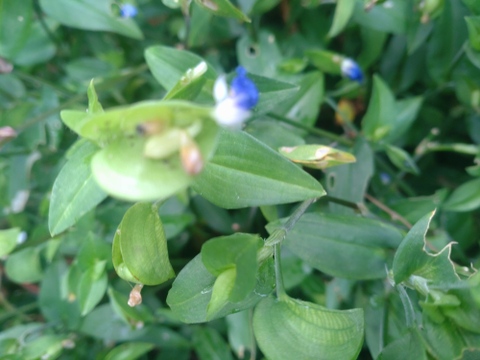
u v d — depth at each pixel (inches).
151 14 7.9
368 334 5.5
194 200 7.1
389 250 5.2
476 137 7.1
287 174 4.3
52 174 7.5
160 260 4.4
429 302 4.3
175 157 3.1
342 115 7.0
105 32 8.2
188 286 4.4
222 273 4.1
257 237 3.9
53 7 7.1
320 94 6.7
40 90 8.2
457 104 7.6
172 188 3.1
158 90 7.8
